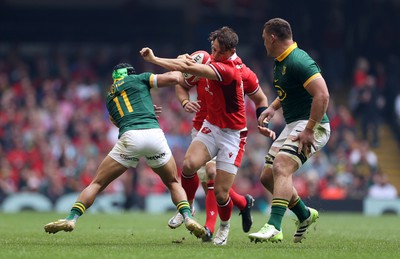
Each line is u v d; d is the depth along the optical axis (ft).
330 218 209.67
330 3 362.94
